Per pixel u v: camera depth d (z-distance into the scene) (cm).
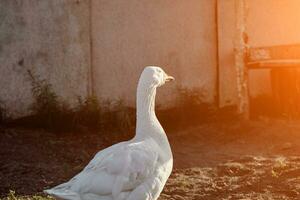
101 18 1402
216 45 1536
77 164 1120
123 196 657
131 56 1438
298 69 1531
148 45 1459
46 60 1344
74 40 1370
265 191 957
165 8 1477
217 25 1534
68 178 1024
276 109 1545
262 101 1577
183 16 1498
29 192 947
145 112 724
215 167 1097
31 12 1328
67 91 1366
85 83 1384
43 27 1339
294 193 941
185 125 1436
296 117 1512
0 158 1109
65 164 1112
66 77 1363
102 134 1320
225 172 1064
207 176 1045
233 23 1543
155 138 714
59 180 1011
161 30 1473
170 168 710
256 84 1580
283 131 1365
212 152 1219
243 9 1480
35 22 1332
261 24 1614
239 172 1066
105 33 1406
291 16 1664
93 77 1396
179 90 1472
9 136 1235
